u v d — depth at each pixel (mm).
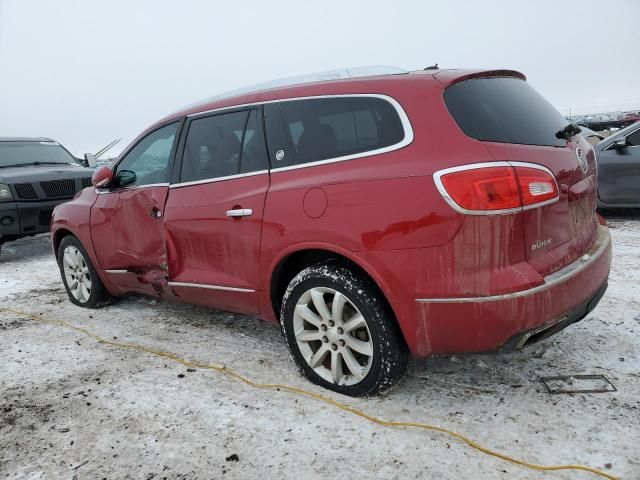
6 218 7012
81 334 4023
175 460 2365
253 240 2982
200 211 3281
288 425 2578
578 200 2674
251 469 2277
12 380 3256
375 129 2621
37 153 8695
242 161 3133
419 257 2381
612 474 2104
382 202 2457
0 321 4477
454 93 2535
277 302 3096
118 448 2479
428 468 2205
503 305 2283
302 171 2816
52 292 5434
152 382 3119
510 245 2281
